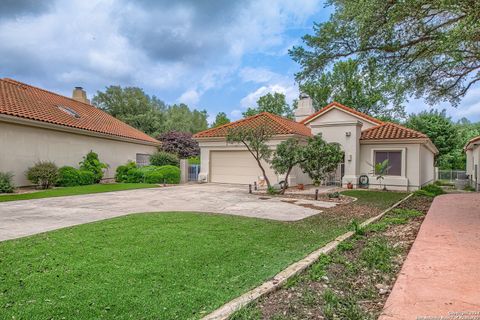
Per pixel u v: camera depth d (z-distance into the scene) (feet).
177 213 29.58
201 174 69.05
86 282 12.43
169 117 179.42
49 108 60.34
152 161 80.12
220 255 16.24
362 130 71.61
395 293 11.94
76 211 30.73
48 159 54.08
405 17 23.68
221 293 11.54
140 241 18.79
